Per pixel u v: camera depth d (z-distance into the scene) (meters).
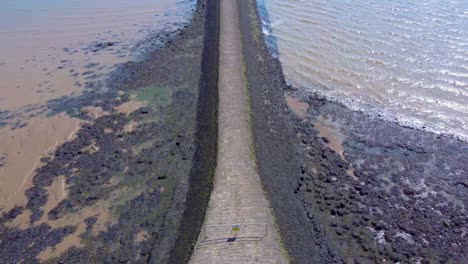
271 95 20.83
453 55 23.84
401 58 23.84
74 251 13.80
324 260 13.11
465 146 17.75
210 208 13.91
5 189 16.22
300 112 20.03
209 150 16.83
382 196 15.42
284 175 15.92
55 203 15.58
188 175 16.48
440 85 21.39
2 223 14.86
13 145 18.39
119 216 14.97
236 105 18.91
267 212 13.76
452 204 15.17
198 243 12.80
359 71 22.92
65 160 17.52
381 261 13.19
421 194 15.56
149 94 21.75
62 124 19.61
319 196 15.34
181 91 21.83
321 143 18.05
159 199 15.56
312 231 14.02
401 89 21.31
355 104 20.48
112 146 18.19
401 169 16.67
